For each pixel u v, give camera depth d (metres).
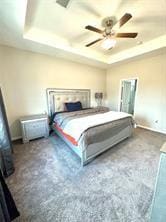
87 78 4.66
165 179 0.81
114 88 5.11
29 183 1.71
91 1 1.84
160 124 3.76
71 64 4.10
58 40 3.02
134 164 2.13
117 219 1.23
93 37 3.00
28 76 3.24
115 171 1.95
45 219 1.23
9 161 1.89
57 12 2.06
